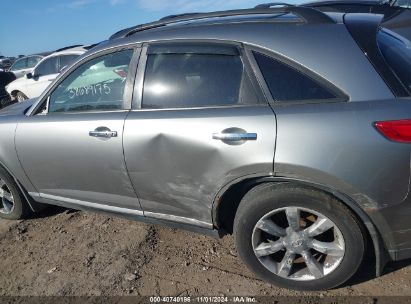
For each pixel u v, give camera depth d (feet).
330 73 8.13
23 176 12.67
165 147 9.45
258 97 8.66
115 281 10.34
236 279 9.91
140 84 10.09
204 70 9.33
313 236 8.68
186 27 9.87
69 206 12.35
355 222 8.20
